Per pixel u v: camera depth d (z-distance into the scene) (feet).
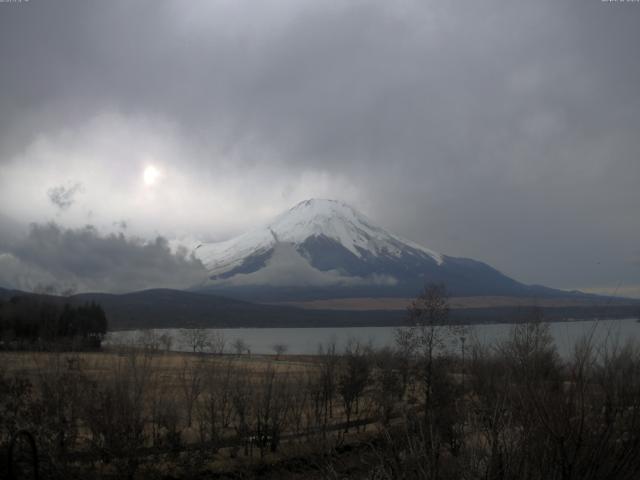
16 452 70.69
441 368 109.40
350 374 157.17
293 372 190.19
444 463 31.32
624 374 27.96
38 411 82.23
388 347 199.72
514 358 42.22
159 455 110.01
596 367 28.68
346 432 120.67
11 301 189.57
